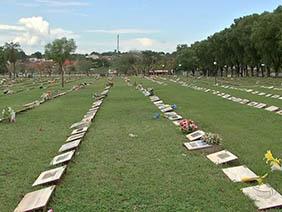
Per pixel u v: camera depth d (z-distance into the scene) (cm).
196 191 1102
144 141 1828
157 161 1442
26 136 2050
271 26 8231
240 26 10219
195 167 1351
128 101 4059
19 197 1098
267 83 7069
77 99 4431
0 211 1001
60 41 7369
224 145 1698
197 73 15850
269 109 3067
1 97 4962
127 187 1146
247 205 995
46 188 1127
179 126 2208
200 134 1841
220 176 1239
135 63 17850
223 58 11981
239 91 5212
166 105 3456
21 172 1345
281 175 1226
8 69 13975
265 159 1405
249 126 2252
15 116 2767
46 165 1433
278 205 974
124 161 1452
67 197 1077
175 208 981
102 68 18875
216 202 1018
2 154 1625
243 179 1163
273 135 1950
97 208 993
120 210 977
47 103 3978
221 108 3238
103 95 4784
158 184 1169
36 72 16550
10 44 12194
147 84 7644
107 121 2545
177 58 16650
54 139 1952
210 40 13162
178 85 7194
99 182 1202
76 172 1318
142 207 992
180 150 1622
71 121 2619
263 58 9050
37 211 982
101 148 1688
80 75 15250
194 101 3928
